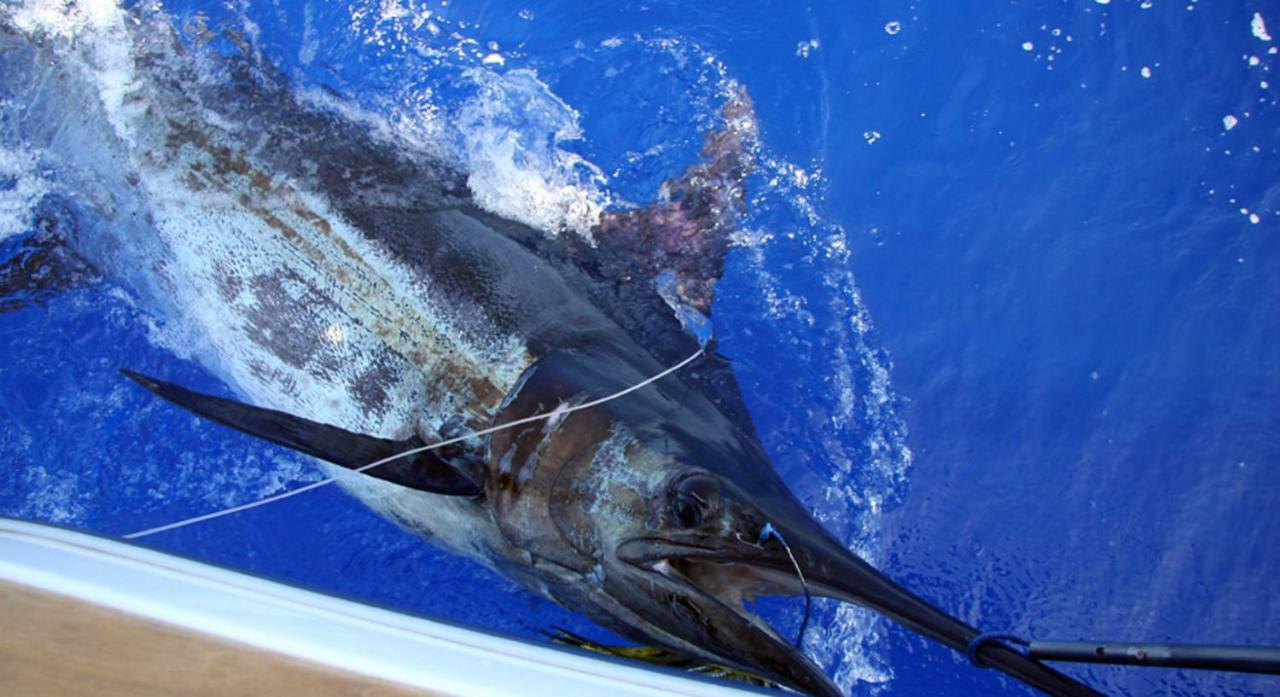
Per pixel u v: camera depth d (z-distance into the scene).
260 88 2.97
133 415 3.26
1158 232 3.44
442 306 2.65
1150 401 3.26
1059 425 3.26
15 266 3.11
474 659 1.68
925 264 3.44
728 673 2.34
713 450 2.42
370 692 1.65
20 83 3.06
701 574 2.38
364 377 2.69
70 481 3.22
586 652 1.72
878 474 3.20
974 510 3.18
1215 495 3.16
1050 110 3.62
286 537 3.15
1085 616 3.05
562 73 3.61
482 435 2.53
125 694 1.64
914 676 2.97
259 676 1.66
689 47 3.68
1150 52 3.63
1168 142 3.53
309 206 2.79
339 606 1.73
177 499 3.21
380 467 2.45
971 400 3.29
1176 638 3.01
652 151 3.49
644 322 2.79
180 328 2.95
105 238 3.01
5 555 1.75
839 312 3.36
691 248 3.03
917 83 3.66
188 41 3.05
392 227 2.75
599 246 2.97
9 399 3.28
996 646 2.06
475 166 3.03
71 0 3.04
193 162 2.89
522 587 2.69
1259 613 3.02
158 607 1.71
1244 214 3.43
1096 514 3.16
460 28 3.65
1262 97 3.54
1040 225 3.48
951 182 3.54
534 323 2.63
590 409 2.45
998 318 3.38
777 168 3.53
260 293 2.79
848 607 2.99
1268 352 3.29
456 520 2.63
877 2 3.78
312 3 3.52
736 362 3.23
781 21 3.73
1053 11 3.71
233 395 3.23
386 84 3.50
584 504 2.40
